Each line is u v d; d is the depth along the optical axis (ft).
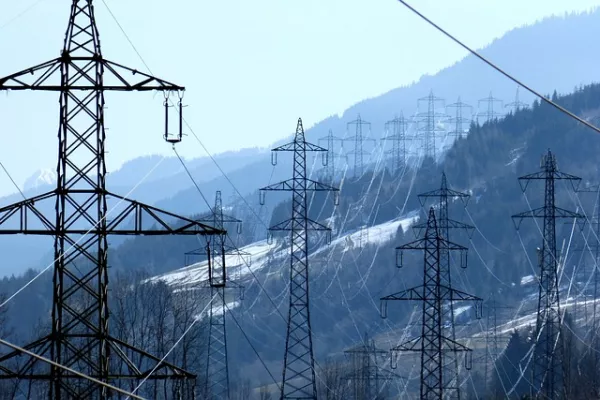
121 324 555.69
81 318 249.75
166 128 256.52
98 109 252.42
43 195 247.29
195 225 251.19
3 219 242.78
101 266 247.29
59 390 243.81
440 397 453.99
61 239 245.86
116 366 531.09
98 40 254.47
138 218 256.93
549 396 560.61
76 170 252.42
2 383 498.28
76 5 254.47
